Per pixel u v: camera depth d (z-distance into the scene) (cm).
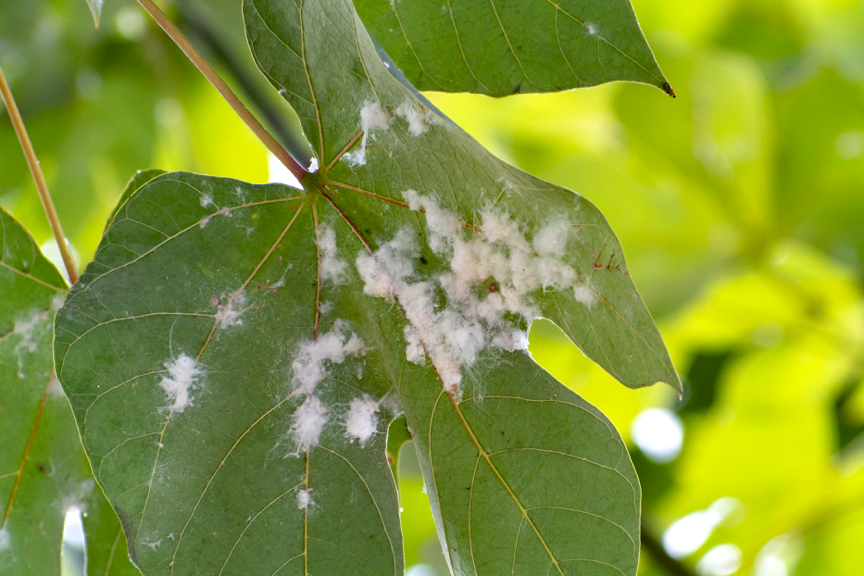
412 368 89
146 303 87
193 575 86
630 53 90
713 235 122
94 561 94
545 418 88
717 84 121
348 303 89
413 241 90
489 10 91
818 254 121
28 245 93
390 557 88
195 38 122
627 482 88
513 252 90
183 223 88
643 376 91
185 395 87
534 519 88
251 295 88
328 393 88
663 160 123
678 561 119
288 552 87
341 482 88
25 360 93
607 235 92
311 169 90
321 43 89
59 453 94
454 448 88
